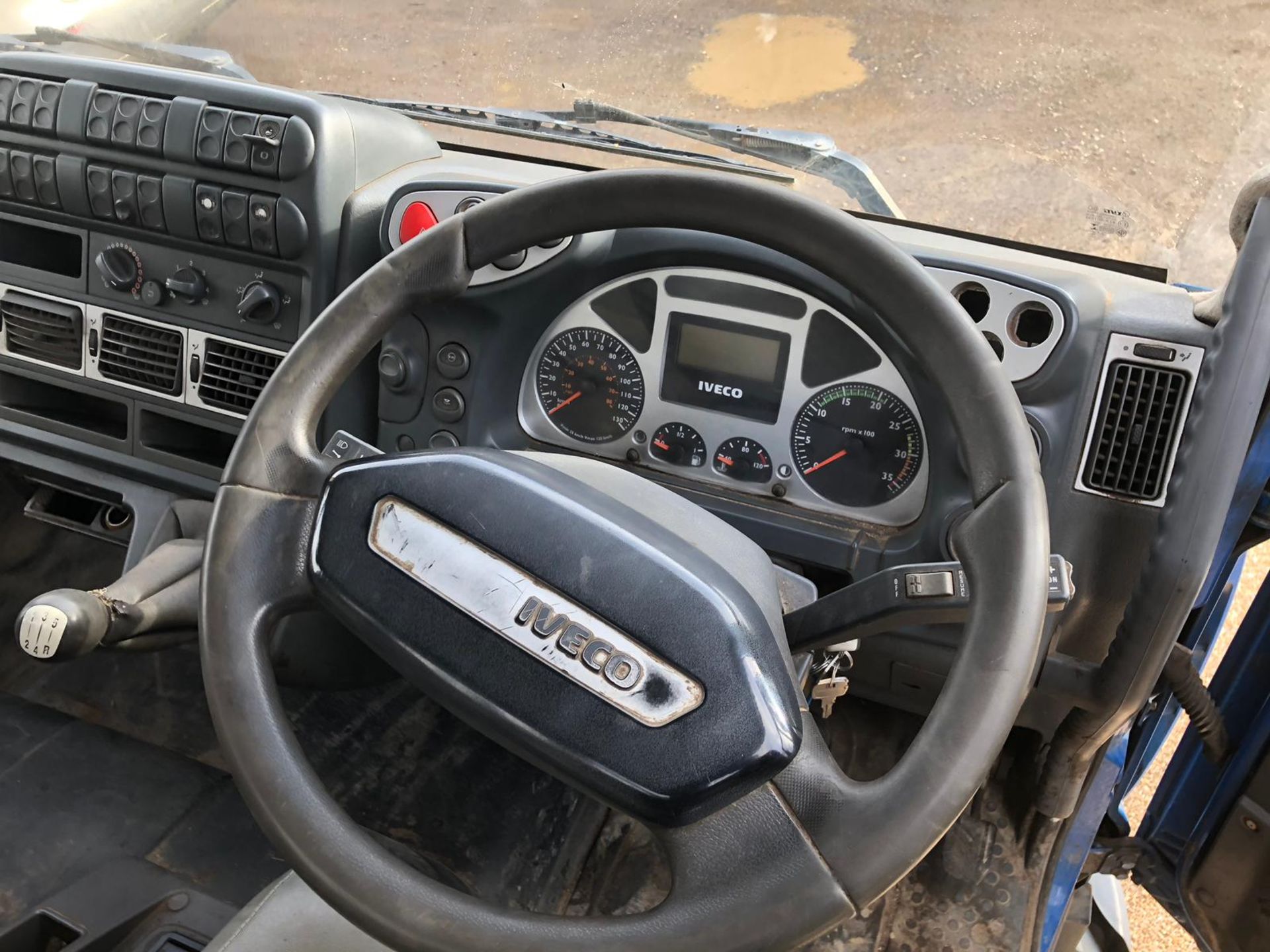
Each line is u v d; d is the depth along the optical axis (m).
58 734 1.61
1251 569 1.79
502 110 1.62
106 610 1.34
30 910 1.27
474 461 0.81
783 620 0.85
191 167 1.50
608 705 0.73
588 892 1.59
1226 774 1.54
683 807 0.70
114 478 1.78
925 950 1.56
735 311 1.34
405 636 0.78
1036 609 0.70
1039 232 1.37
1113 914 1.85
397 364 1.48
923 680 1.44
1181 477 1.13
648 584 0.75
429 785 1.73
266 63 1.75
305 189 1.46
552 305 1.41
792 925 0.67
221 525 0.81
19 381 1.81
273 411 0.84
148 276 1.61
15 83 1.58
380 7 1.83
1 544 2.05
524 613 0.76
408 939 0.68
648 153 1.57
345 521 0.81
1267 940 1.55
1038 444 1.24
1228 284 1.10
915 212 1.43
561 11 1.75
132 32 1.80
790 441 1.38
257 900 1.05
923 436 1.31
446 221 0.89
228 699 0.76
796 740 0.70
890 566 1.34
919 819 0.66
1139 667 1.21
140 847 1.42
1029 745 1.66
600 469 0.91
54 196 1.60
